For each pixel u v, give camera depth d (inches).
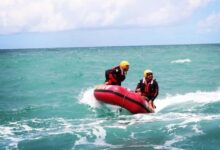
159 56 1942.7
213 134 303.0
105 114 416.5
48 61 1446.9
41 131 335.0
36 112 430.3
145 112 413.7
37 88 658.8
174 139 296.5
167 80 780.0
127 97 409.1
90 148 279.3
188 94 563.8
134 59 1631.4
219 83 705.0
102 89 431.8
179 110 428.8
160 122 357.1
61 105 474.9
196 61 1402.6
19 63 1365.7
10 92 608.4
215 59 1520.7
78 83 725.3
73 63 1316.4
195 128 325.1
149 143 288.4
